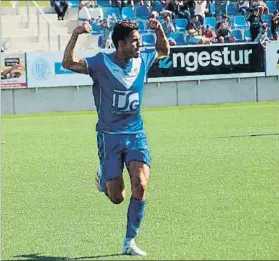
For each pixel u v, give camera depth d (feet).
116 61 44.96
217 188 66.28
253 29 179.32
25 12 204.03
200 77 163.43
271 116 130.72
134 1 200.13
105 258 44.75
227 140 99.96
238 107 152.25
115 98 44.75
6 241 50.14
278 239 47.42
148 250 45.96
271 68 165.89
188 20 191.42
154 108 159.02
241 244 46.52
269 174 72.43
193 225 52.37
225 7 193.98
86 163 85.30
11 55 156.35
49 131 121.39
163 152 90.74
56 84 158.40
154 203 60.54
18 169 82.38
